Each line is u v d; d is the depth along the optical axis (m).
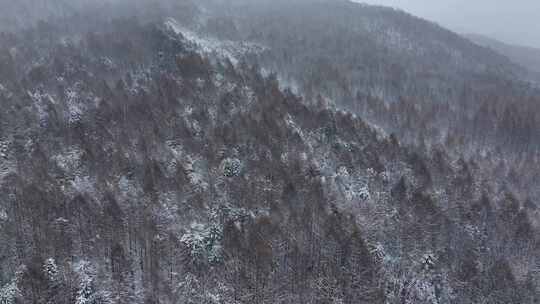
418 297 73.81
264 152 90.50
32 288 61.34
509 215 88.19
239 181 84.94
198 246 73.75
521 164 112.25
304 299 68.00
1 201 74.25
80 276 65.62
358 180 93.19
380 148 102.94
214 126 97.56
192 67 116.25
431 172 100.19
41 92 105.75
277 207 78.94
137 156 88.12
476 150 117.75
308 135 101.94
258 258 68.69
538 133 121.81
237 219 78.94
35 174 79.19
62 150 88.25
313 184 84.75
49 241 67.56
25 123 92.94
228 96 106.69
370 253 75.06
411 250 79.56
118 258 66.94
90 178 83.00
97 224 72.00
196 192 82.88
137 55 123.88
